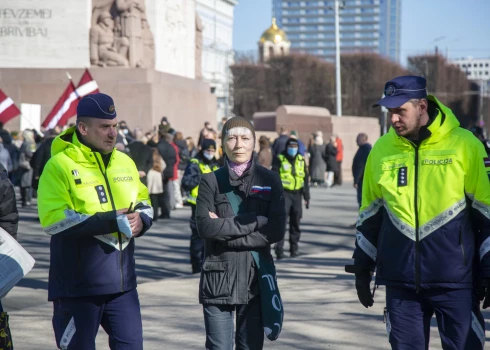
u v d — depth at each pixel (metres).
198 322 7.42
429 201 4.43
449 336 4.45
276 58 75.12
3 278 4.39
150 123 23.83
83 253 4.73
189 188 10.34
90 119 4.83
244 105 74.81
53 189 4.78
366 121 37.97
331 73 74.06
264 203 4.80
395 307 4.53
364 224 4.73
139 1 24.33
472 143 4.44
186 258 11.88
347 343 6.61
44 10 24.14
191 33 29.30
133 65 24.09
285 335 6.87
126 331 4.80
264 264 4.75
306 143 35.41
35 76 23.91
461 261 4.39
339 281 9.54
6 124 23.95
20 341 6.73
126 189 4.92
